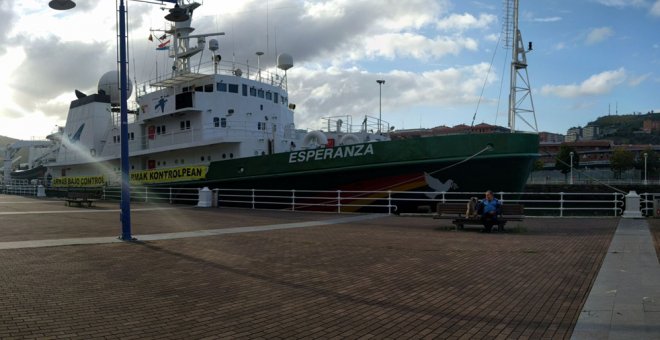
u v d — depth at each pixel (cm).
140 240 1320
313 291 749
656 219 1786
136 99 3128
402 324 584
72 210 2498
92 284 790
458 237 1372
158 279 834
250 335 544
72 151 3988
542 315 610
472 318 605
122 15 1356
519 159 1988
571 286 759
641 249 1084
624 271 852
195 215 2119
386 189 2181
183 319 602
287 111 3153
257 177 2488
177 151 2906
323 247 1194
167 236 1403
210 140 2577
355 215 2073
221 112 2708
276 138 2786
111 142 3459
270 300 696
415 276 855
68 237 1378
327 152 2273
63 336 530
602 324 563
